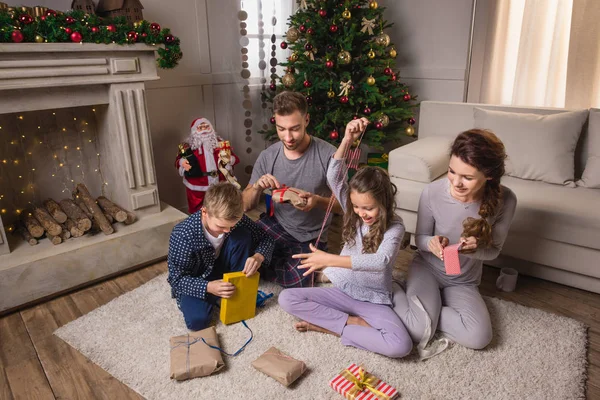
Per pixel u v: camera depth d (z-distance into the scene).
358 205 1.47
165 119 2.74
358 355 1.54
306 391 1.38
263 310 1.81
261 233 1.86
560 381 1.41
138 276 2.13
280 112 1.71
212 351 1.49
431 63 3.39
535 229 1.92
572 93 2.71
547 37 2.83
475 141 1.44
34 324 1.77
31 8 1.81
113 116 2.14
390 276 1.58
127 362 1.52
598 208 1.81
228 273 1.68
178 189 2.91
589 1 2.53
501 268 2.06
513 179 2.22
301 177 1.90
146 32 2.05
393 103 2.91
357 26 2.67
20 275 1.81
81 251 1.97
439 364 1.49
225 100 2.96
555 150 2.13
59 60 1.83
